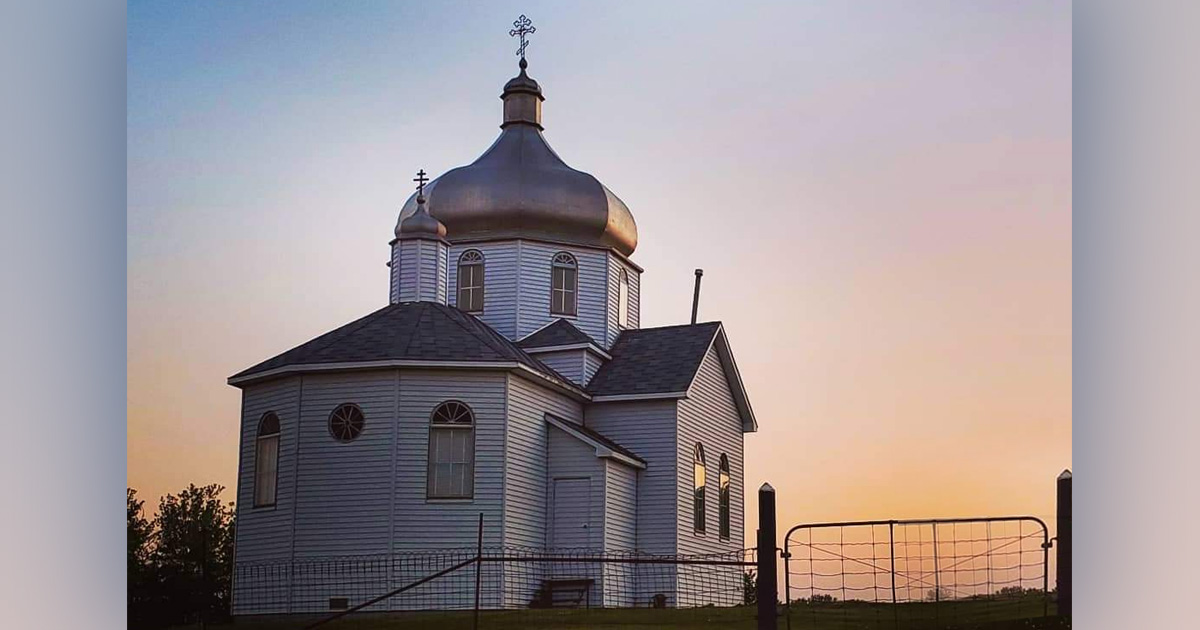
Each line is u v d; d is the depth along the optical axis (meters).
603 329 31.09
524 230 30.83
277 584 25.31
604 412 29.33
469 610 23.30
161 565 24.50
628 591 27.88
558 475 27.48
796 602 19.94
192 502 25.00
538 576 26.70
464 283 31.00
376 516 25.19
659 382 29.17
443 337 26.25
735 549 31.27
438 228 28.48
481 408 25.91
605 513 27.11
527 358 27.61
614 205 31.50
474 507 25.52
